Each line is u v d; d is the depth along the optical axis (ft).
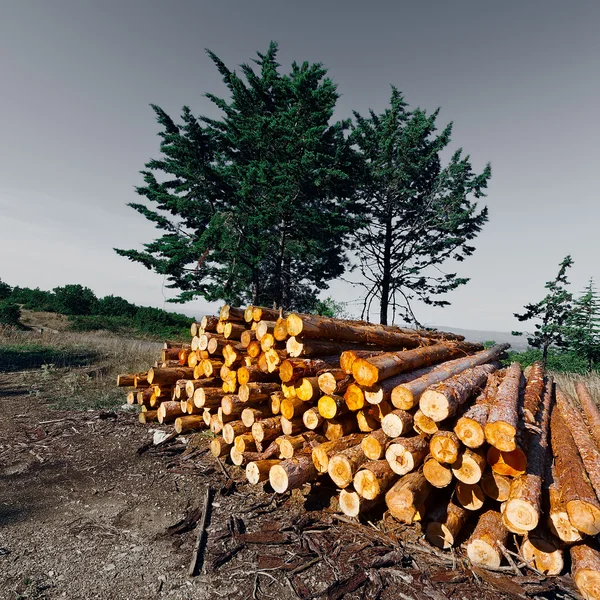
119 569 10.50
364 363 13.14
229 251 56.95
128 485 15.71
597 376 41.88
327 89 57.16
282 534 12.30
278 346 16.55
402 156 64.34
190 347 23.82
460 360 20.48
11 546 11.21
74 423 22.95
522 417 14.24
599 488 11.68
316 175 55.26
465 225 67.62
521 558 10.72
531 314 60.70
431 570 10.69
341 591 9.82
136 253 59.52
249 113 62.13
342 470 12.46
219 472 16.92
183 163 59.67
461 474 11.38
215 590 9.87
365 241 72.02
